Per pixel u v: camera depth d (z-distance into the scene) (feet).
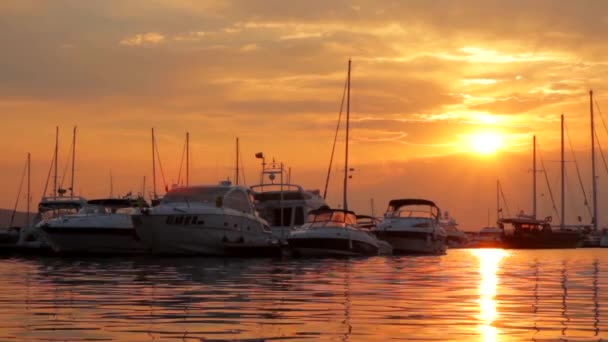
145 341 44.75
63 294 72.28
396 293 74.38
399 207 192.03
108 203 166.09
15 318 54.13
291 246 155.12
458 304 64.13
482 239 324.19
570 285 85.51
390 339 45.96
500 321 53.62
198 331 48.44
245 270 111.86
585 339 46.24
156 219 150.51
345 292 75.25
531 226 266.36
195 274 102.42
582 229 299.99
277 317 55.21
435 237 184.34
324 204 192.65
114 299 67.56
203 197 159.53
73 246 159.02
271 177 191.31
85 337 46.03
